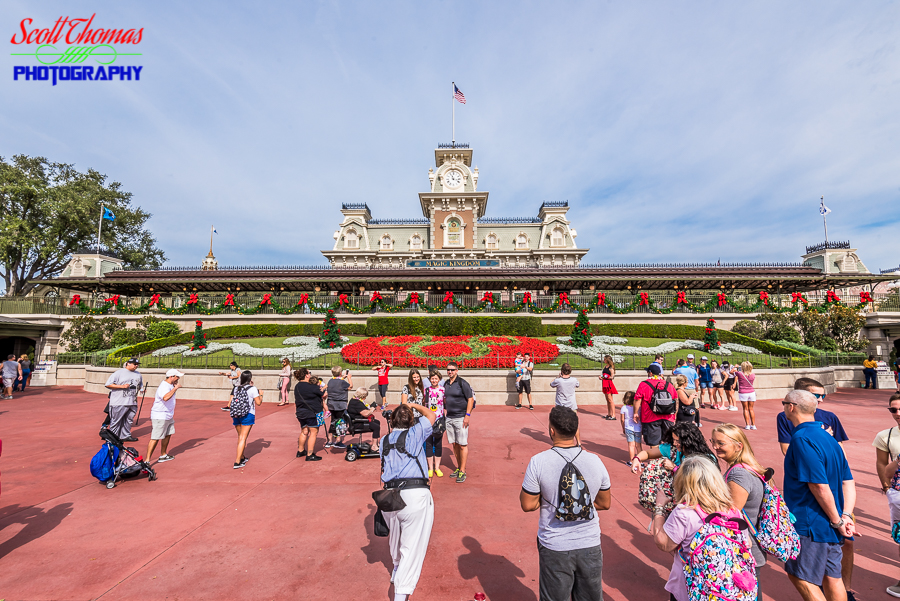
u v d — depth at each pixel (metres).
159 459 8.42
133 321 28.62
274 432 11.20
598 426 11.95
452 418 7.36
